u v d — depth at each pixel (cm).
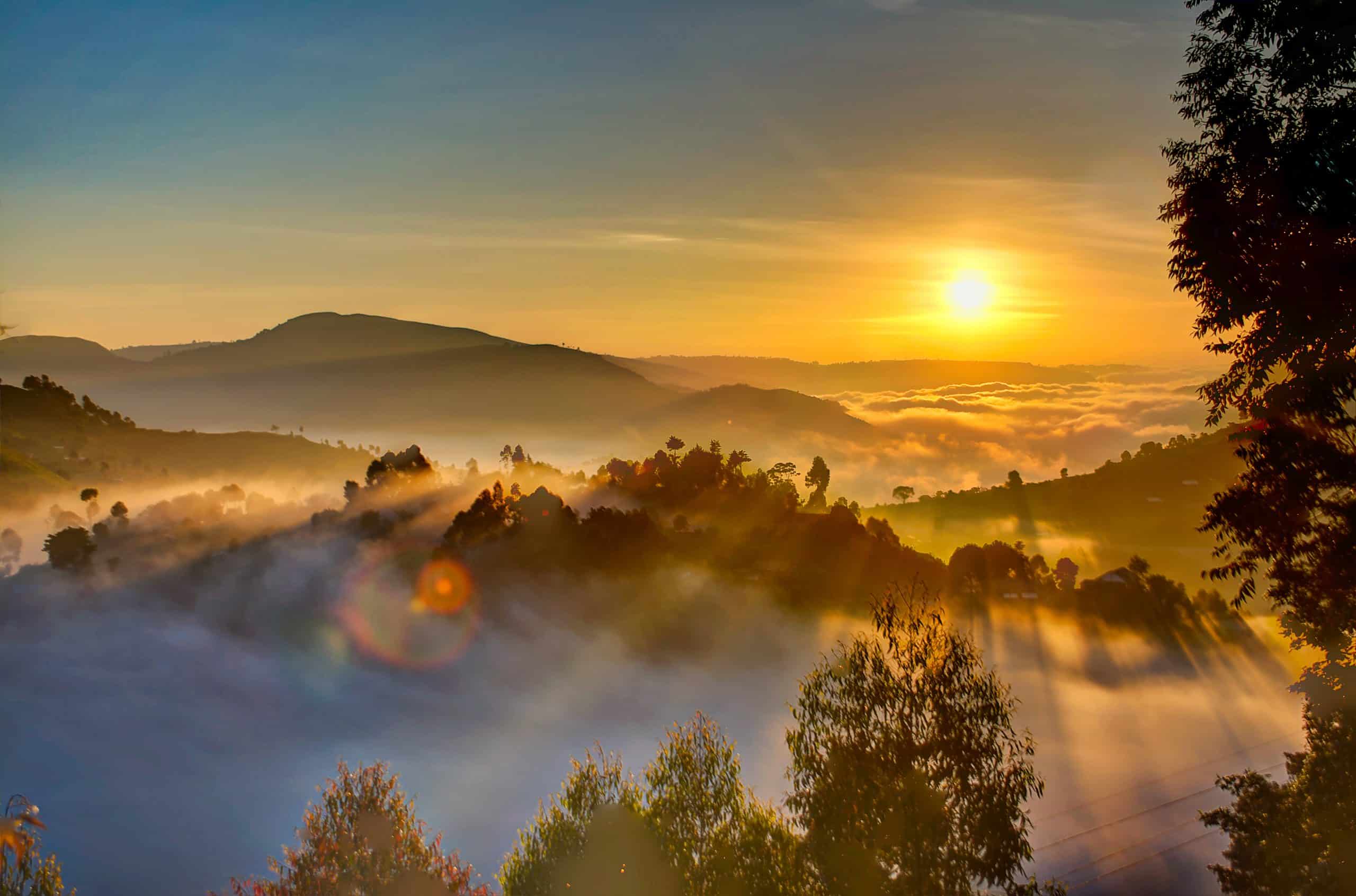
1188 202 2047
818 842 2700
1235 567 2278
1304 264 1934
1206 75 2017
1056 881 2817
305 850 2616
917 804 2581
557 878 2886
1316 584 2156
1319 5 1816
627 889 2852
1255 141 1934
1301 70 1900
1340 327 1905
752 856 2873
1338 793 2617
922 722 2694
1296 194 1897
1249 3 1916
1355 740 2588
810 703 2805
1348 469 2000
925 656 2725
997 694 2688
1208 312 2117
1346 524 2052
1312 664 2895
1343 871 2473
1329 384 1966
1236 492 2233
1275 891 2733
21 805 1360
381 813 2675
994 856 2566
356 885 2578
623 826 2930
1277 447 2084
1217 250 2014
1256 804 3008
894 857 2634
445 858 2731
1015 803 2623
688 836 2986
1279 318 1997
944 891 2548
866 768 2677
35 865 1984
